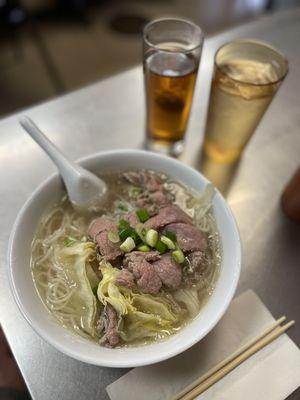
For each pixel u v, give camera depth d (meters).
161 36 0.36
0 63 0.96
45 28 1.06
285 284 0.33
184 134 0.40
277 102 0.46
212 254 0.31
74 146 0.40
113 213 0.33
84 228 0.32
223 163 0.40
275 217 0.37
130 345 0.27
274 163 0.41
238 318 0.31
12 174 0.38
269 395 0.28
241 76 0.35
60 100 0.44
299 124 0.44
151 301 0.28
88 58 0.99
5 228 0.35
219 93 0.34
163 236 0.30
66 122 0.42
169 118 0.37
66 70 0.96
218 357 0.29
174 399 0.27
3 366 0.44
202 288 0.29
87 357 0.24
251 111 0.34
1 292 0.31
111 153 0.33
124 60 0.99
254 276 0.34
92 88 0.46
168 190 0.34
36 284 0.29
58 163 0.32
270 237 0.36
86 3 1.12
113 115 0.43
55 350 0.29
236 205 0.38
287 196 0.36
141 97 0.45
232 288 0.27
